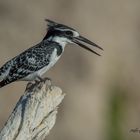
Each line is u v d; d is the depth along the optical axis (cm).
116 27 2508
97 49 2417
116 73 2447
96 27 2452
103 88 2386
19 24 2355
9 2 2373
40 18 2383
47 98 966
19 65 1136
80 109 2286
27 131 954
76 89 2303
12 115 957
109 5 2516
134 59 2520
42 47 1164
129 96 2461
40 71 1155
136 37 2558
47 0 2419
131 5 2578
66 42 1189
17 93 2192
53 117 971
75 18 2430
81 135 2252
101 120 2328
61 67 2316
